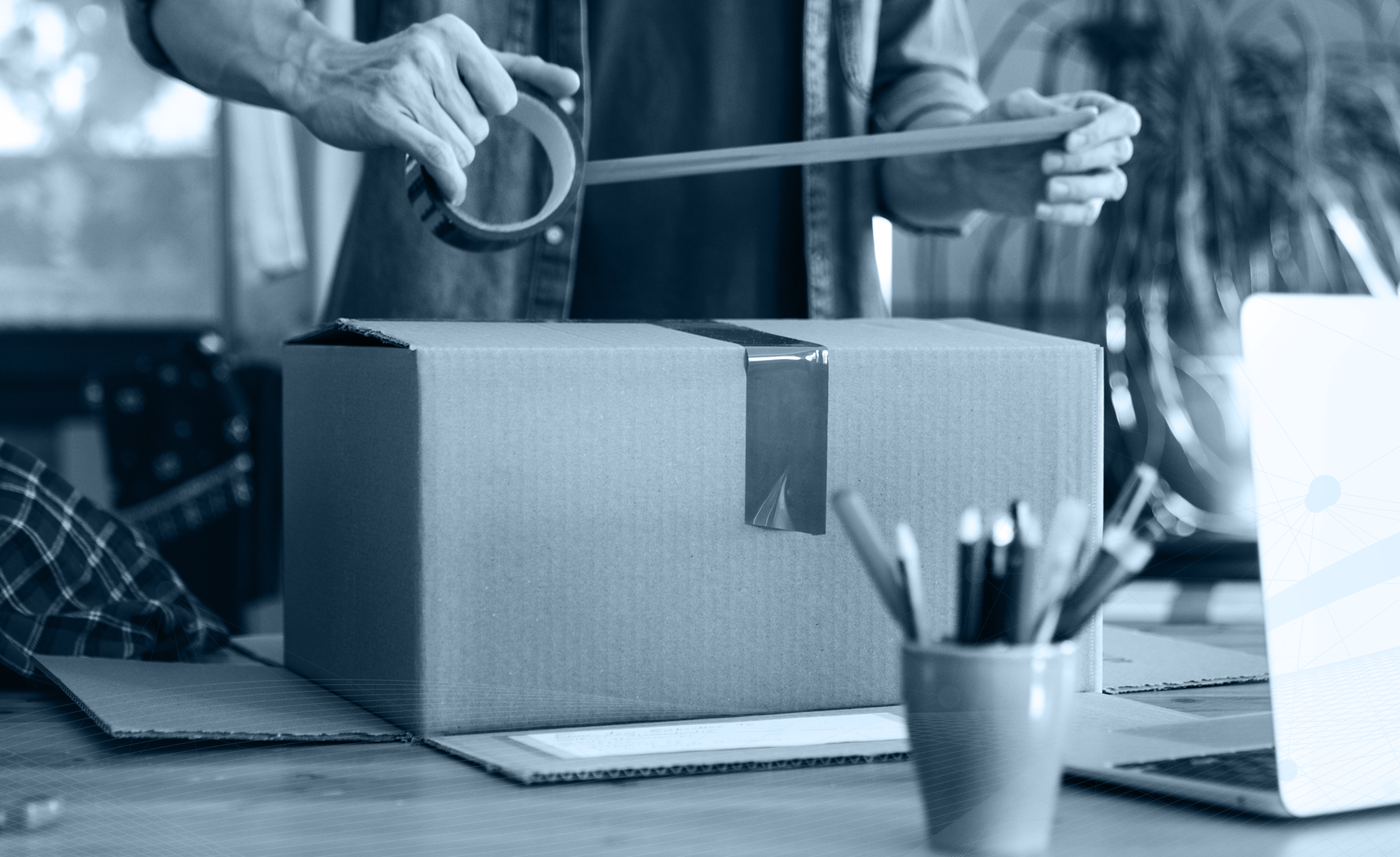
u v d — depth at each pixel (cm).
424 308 128
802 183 135
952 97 137
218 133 235
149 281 336
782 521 81
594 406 77
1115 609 128
